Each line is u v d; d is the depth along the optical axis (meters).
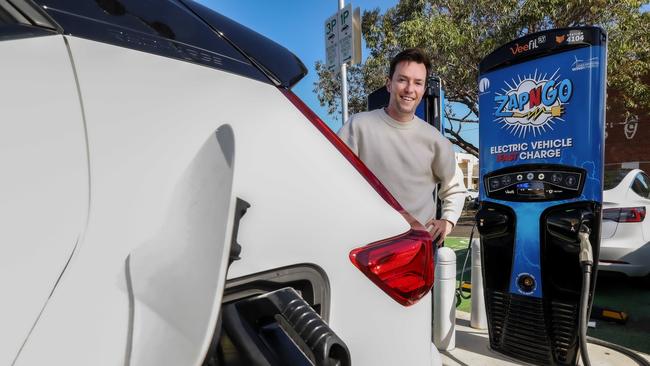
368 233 0.95
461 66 8.98
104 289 0.63
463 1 9.01
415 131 2.03
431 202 2.14
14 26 0.67
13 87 0.63
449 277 2.79
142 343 0.59
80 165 0.67
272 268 0.81
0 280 0.56
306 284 0.85
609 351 2.70
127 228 0.68
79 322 0.60
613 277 4.79
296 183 0.87
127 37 0.79
